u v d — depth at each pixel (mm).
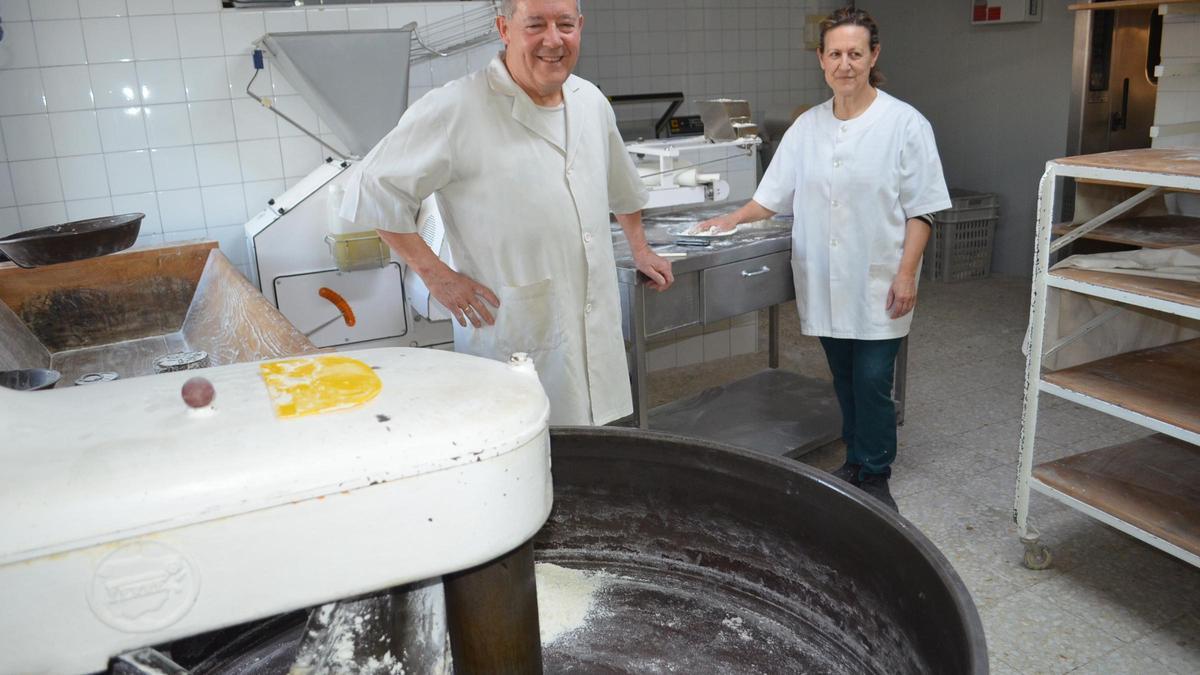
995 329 4512
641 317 2555
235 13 3139
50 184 3086
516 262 1919
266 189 3334
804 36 6371
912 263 2473
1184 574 2318
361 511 724
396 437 735
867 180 2463
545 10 1680
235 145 3250
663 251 2717
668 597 1424
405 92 3006
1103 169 2008
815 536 1249
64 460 695
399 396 799
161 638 702
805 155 2615
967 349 4223
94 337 2752
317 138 3326
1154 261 2107
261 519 698
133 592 681
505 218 1882
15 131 3006
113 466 688
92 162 3111
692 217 3328
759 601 1362
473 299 1915
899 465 3020
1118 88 4355
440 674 912
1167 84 3330
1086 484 2209
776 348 3830
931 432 3281
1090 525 2570
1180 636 2070
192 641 1275
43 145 3047
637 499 1429
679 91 6207
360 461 715
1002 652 2041
